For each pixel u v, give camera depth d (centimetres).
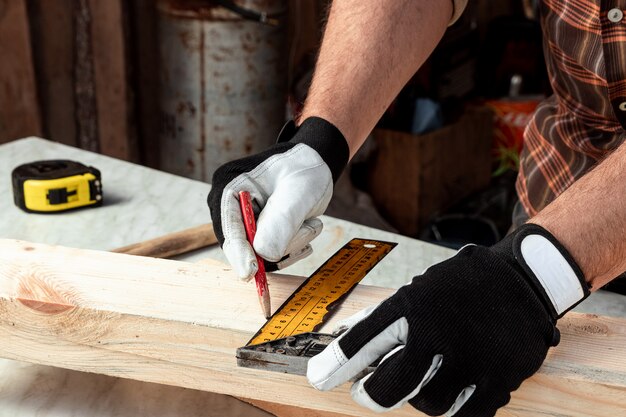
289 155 112
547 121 150
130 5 299
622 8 119
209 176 296
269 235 104
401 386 86
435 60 303
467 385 87
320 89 119
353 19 123
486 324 88
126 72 301
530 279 93
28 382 124
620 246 95
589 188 98
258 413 119
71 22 287
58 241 165
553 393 98
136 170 199
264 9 275
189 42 276
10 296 112
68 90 295
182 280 115
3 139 285
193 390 123
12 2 269
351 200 310
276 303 110
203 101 284
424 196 314
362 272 119
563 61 137
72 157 206
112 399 121
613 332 103
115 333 110
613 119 136
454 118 318
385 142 312
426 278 91
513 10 378
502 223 310
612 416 97
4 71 276
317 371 89
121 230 170
